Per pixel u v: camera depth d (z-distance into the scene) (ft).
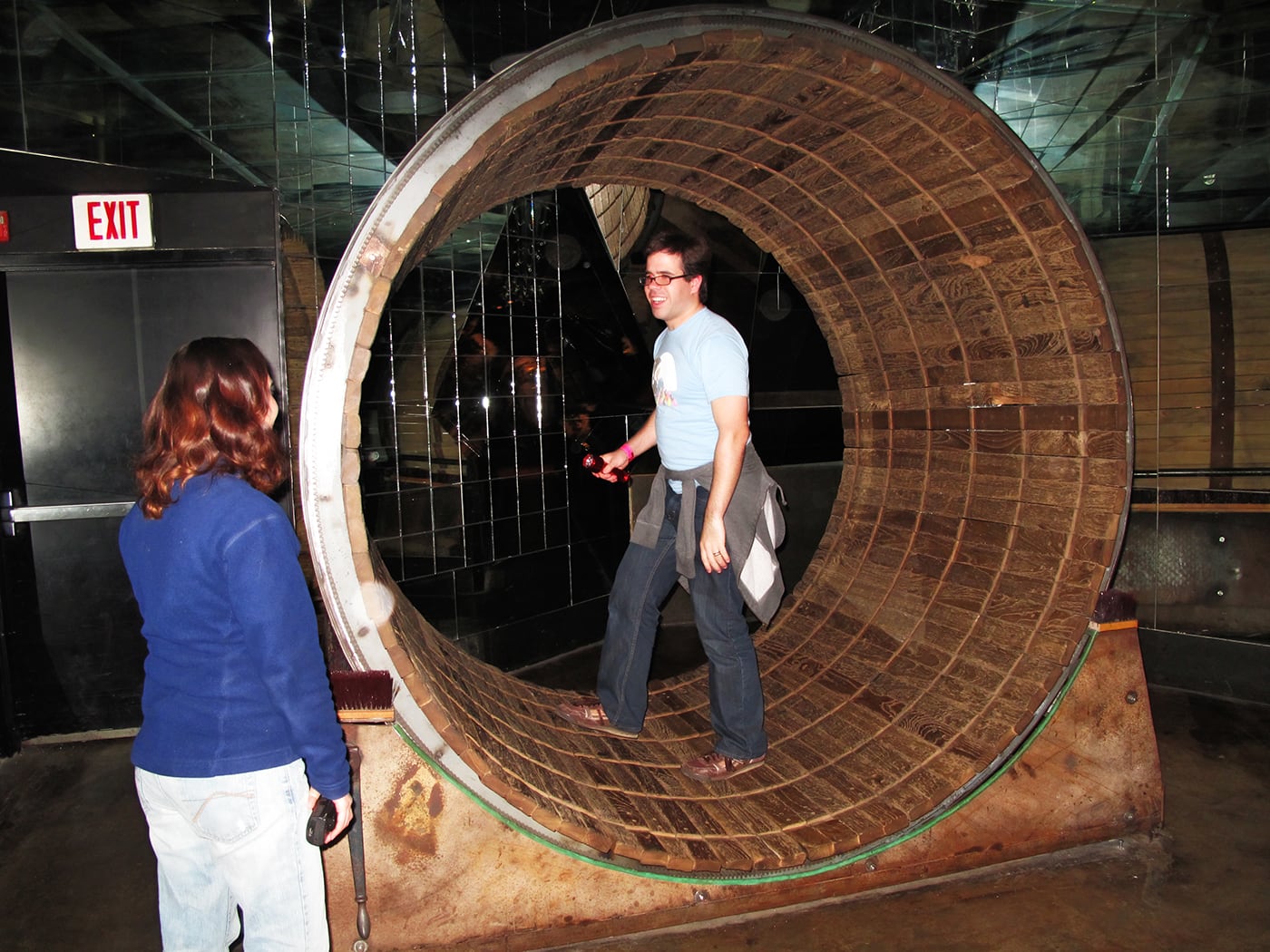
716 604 9.00
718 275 15.72
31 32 11.23
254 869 4.94
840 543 13.04
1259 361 13.00
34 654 11.91
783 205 10.61
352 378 6.36
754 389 17.03
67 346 11.80
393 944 7.17
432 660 8.71
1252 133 12.76
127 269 11.74
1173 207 13.53
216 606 4.70
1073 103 14.20
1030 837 8.89
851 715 10.33
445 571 13.79
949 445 11.10
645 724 10.96
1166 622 13.80
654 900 7.77
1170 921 7.98
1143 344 13.84
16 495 11.80
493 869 7.30
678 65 7.34
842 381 12.85
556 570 15.75
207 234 11.69
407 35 12.46
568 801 8.02
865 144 8.77
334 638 7.22
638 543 9.80
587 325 15.62
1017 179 8.25
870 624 11.75
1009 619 9.75
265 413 5.08
